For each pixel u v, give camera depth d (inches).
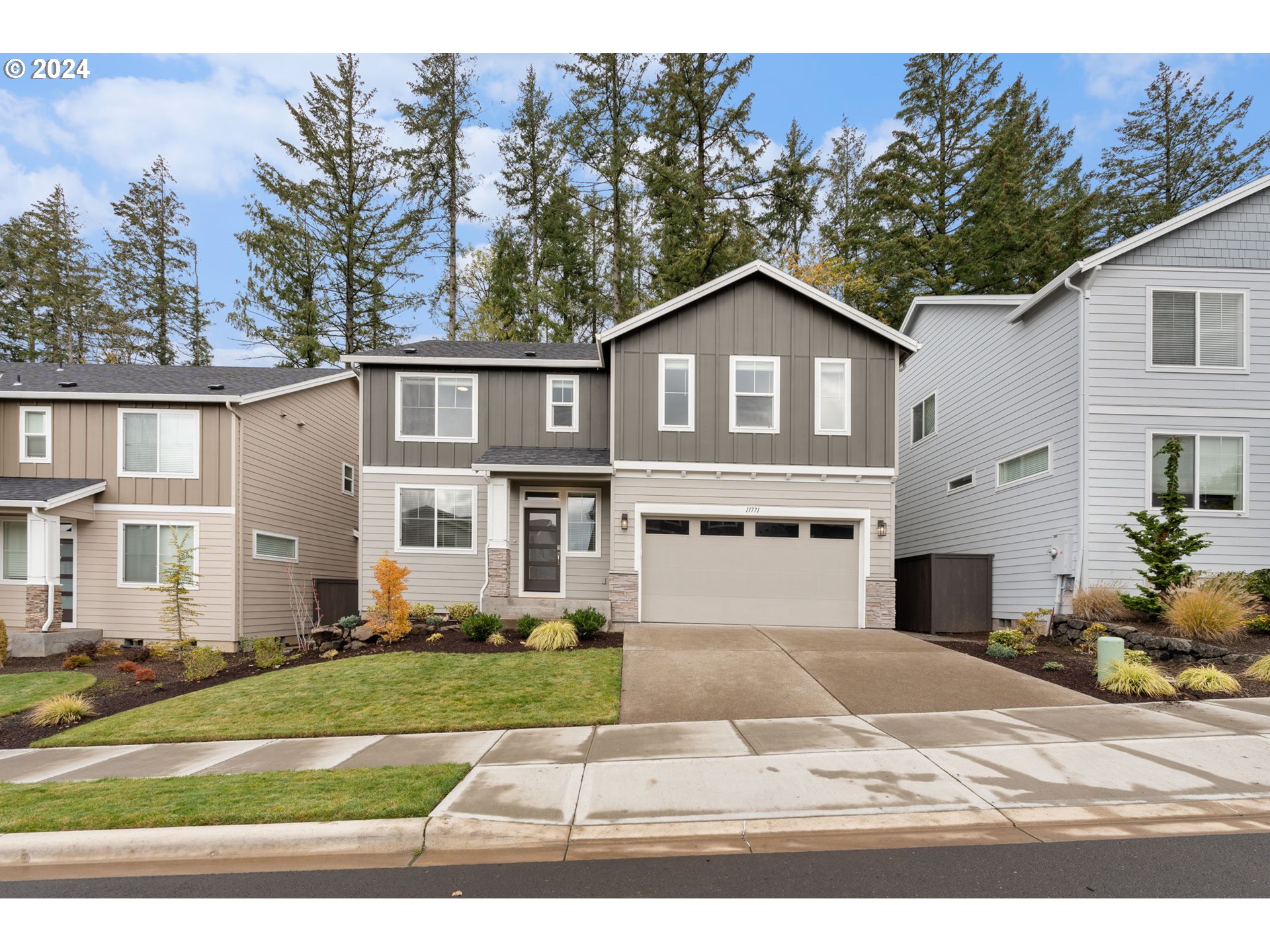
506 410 653.9
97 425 614.9
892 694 344.2
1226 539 498.6
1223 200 507.5
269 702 361.4
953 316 716.0
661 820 200.2
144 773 262.2
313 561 745.6
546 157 1136.2
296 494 711.7
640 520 564.1
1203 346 510.9
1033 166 1143.0
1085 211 1018.7
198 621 602.5
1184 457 506.0
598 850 187.6
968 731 280.1
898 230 1098.7
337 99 1130.7
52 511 570.6
